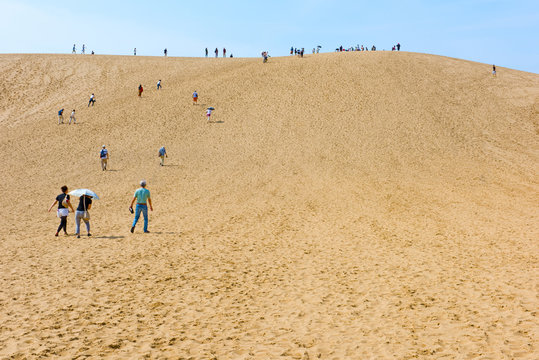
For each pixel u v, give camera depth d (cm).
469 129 3341
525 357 448
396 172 2475
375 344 512
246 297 724
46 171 2478
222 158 2786
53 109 3909
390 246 1121
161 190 2109
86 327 584
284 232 1327
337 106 3741
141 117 3622
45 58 5606
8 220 1514
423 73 4709
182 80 4728
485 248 1064
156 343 529
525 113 3722
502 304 633
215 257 1016
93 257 1009
